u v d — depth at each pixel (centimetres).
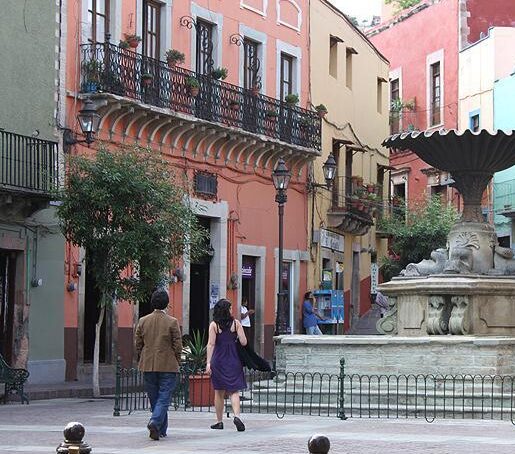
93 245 2331
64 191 2345
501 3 4866
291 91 3878
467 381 1839
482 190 2197
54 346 2677
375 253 4747
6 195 2455
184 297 3177
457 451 1287
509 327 2100
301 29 3928
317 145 3822
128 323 2925
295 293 3825
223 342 1565
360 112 4584
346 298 4378
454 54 4859
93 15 2883
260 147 3528
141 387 2475
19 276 2591
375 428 1586
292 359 1998
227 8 3484
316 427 1602
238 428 1538
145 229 2317
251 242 3550
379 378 1864
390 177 5022
